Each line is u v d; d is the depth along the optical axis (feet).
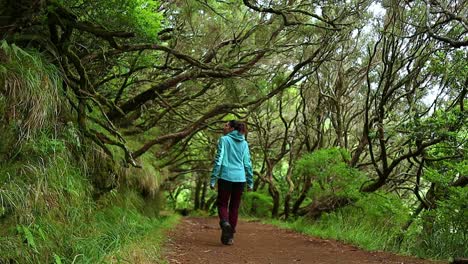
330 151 33.40
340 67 37.60
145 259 14.90
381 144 29.81
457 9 24.49
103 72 22.52
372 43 34.12
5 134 13.52
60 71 16.63
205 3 21.84
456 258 17.33
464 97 26.96
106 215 20.08
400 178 38.09
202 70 24.58
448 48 24.13
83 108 17.95
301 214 44.16
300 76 32.27
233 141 22.85
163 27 20.68
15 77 13.50
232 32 25.55
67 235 13.78
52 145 14.30
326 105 43.19
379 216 29.04
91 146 19.76
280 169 65.92
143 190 30.01
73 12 15.62
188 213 79.30
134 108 24.77
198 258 17.90
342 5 24.41
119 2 14.87
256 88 30.83
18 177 13.23
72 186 15.38
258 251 20.95
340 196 32.27
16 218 12.28
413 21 25.27
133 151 28.22
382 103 28.53
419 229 26.55
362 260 18.54
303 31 26.40
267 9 20.98
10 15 13.87
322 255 20.01
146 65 22.34
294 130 56.03
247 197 62.23
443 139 25.32
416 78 27.27
